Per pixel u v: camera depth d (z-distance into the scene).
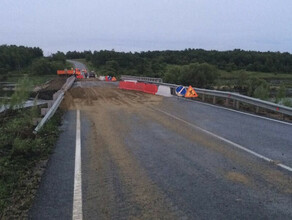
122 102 17.98
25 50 158.00
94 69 129.88
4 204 4.22
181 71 80.19
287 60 127.06
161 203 4.22
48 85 39.12
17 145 6.77
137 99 19.83
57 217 3.86
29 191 4.70
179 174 5.39
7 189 4.76
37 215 3.92
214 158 6.35
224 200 4.29
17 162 6.18
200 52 143.88
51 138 8.23
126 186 4.86
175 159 6.30
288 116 12.60
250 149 7.06
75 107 15.57
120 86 31.92
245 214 3.87
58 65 119.75
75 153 6.85
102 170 5.65
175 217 3.82
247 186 4.80
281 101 18.09
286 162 6.05
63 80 48.72
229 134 8.77
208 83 76.25
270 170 5.57
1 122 11.84
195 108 15.00
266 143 7.66
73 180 5.14
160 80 38.06
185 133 8.93
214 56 136.38
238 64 131.12
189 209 4.03
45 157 6.56
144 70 101.25
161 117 12.07
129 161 6.19
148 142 7.83
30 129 9.06
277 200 4.29
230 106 15.83
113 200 4.34
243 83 63.62
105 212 3.98
